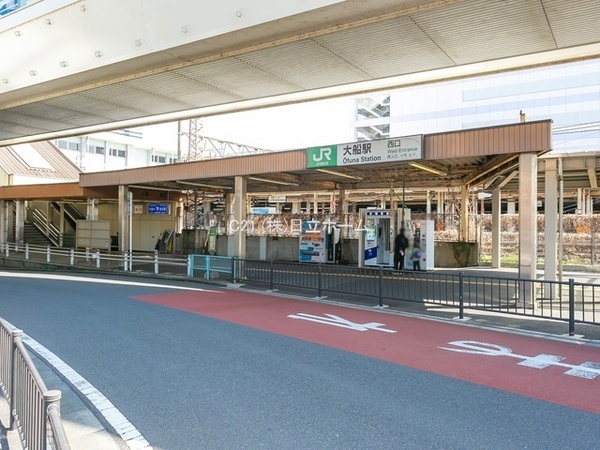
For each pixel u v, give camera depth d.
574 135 44.62
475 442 4.01
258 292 13.63
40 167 34.41
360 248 19.78
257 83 15.84
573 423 4.41
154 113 20.41
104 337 7.81
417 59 13.39
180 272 18.69
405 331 8.46
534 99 57.38
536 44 12.19
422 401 4.97
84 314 9.84
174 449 3.90
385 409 4.74
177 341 7.55
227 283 15.32
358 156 13.92
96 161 61.22
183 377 5.74
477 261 22.34
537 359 6.66
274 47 12.52
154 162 68.88
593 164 12.88
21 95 17.89
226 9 11.63
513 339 7.94
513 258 24.28
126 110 19.86
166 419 4.51
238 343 7.45
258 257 25.23
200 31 12.20
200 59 13.70
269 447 3.92
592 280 16.55
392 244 19.55
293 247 24.56
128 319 9.34
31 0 15.58
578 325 9.13
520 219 11.42
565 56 13.07
